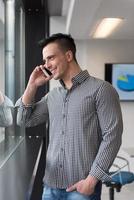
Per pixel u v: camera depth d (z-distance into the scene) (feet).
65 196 5.44
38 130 10.74
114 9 10.59
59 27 15.38
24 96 6.25
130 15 11.49
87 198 5.25
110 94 5.25
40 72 6.10
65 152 5.37
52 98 5.73
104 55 17.02
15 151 8.09
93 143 5.29
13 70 10.05
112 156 5.07
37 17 11.15
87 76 5.48
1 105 6.97
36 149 8.38
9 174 5.73
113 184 11.04
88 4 9.55
